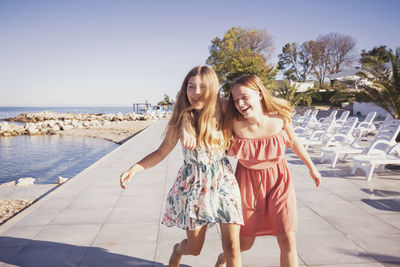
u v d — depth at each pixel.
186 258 2.70
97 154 12.85
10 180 8.26
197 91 1.84
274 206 1.95
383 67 7.96
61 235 3.25
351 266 2.47
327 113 23.75
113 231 3.34
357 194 4.49
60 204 4.32
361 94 8.58
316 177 2.12
